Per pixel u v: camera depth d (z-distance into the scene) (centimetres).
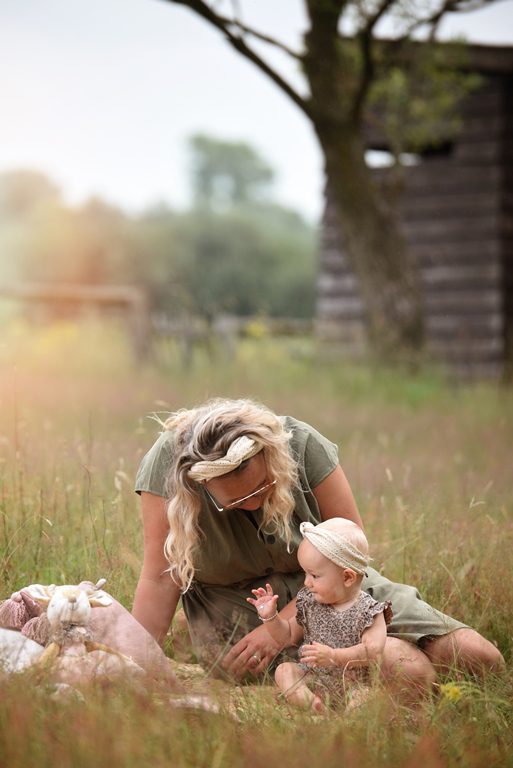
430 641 421
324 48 1630
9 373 1323
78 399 1228
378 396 1434
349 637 409
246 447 388
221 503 403
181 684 391
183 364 1867
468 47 1839
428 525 565
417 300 1694
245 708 360
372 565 521
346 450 948
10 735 300
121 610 399
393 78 1739
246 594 448
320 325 1912
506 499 684
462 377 1848
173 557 418
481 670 412
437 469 820
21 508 512
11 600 399
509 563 511
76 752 292
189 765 303
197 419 409
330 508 444
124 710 327
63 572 470
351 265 1716
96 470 587
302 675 404
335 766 306
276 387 1509
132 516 539
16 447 551
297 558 438
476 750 331
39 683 350
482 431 1086
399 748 325
